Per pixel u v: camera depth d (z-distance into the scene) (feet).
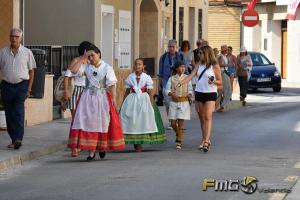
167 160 52.16
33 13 85.10
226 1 169.58
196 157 53.67
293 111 93.50
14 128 54.85
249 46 170.81
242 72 101.40
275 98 116.78
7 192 41.34
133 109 56.75
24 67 54.70
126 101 57.06
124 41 94.73
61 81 60.18
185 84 59.00
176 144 58.90
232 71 97.76
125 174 46.16
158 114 57.77
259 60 131.64
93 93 52.39
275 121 80.69
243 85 101.65
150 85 57.31
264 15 167.84
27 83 55.16
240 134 68.39
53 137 61.52
